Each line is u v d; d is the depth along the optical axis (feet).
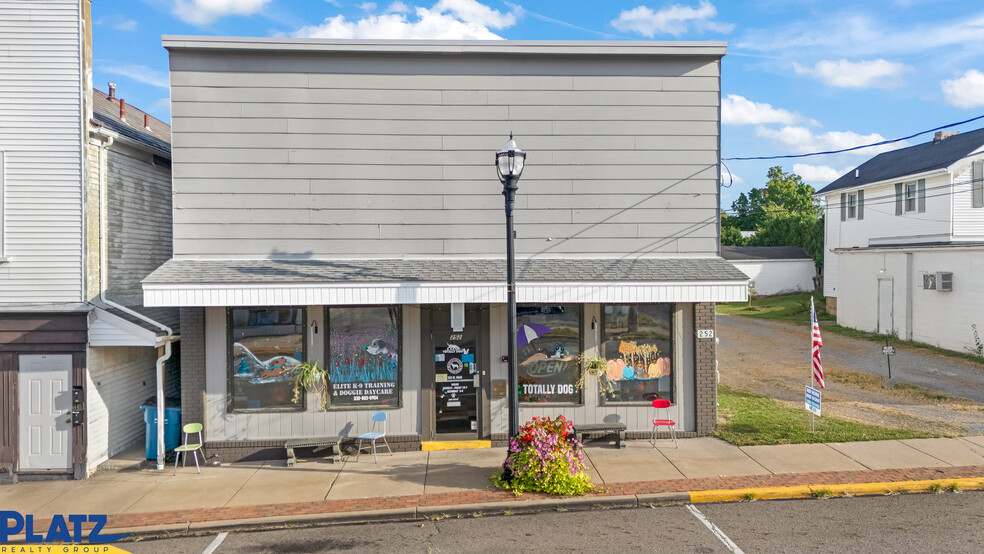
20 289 32.81
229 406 34.06
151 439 34.63
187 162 34.32
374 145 35.22
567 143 35.81
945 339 64.95
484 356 35.55
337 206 35.14
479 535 24.02
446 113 35.45
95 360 33.55
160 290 30.86
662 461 31.68
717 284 32.81
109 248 35.58
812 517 24.91
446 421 35.63
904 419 38.45
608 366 35.94
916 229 83.20
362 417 34.83
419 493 28.19
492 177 35.63
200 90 34.32
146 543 24.35
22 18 32.68
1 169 32.63
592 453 33.45
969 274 61.52
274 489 29.40
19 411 32.63
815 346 36.73
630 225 36.09
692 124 36.09
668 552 21.94
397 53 34.86
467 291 32.19
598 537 23.48
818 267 128.57
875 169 98.48
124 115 48.60
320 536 24.49
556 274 33.06
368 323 35.01
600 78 35.81
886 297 75.51
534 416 35.58
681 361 36.17
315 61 34.88
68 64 32.94
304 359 34.58
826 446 33.24
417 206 35.45
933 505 25.84
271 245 34.86
